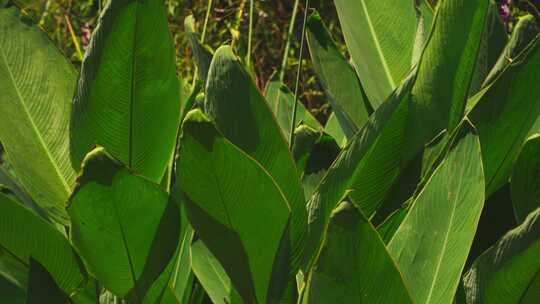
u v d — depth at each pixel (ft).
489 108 9.51
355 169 9.71
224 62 9.35
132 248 9.17
